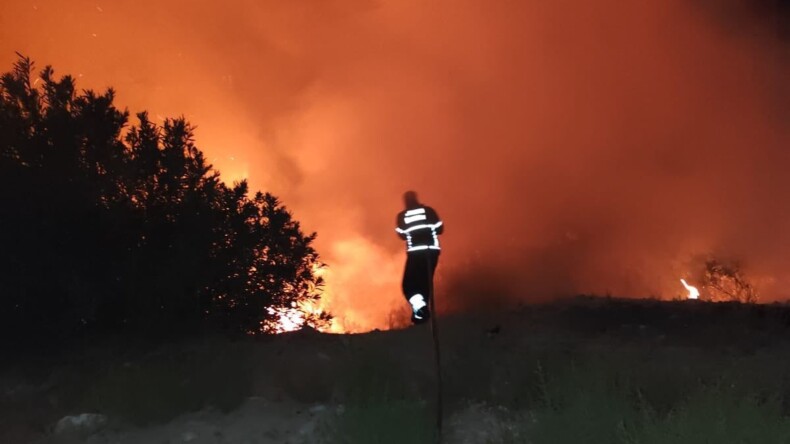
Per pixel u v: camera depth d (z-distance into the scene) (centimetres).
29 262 808
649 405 534
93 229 830
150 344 835
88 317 836
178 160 883
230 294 909
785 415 516
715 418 475
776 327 827
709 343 761
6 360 806
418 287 865
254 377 689
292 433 577
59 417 637
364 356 691
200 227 875
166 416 615
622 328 842
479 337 774
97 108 870
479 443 533
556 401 546
